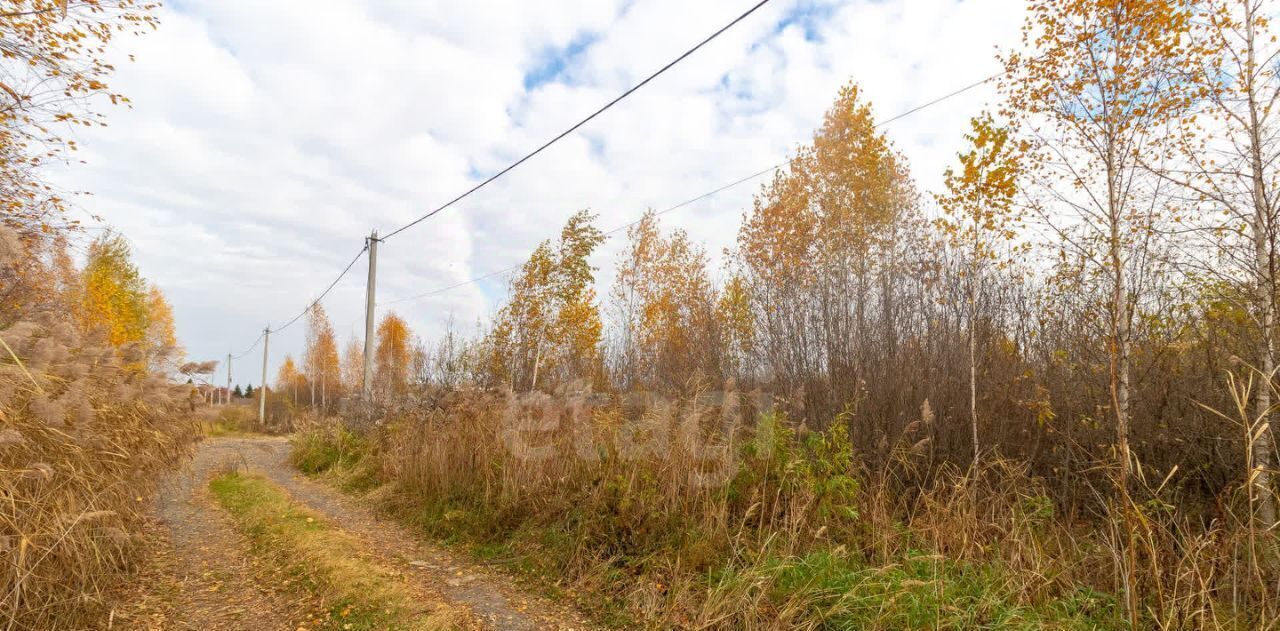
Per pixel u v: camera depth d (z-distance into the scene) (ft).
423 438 31.89
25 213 25.62
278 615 15.67
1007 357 28.73
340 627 14.67
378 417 48.49
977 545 17.76
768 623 14.38
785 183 52.54
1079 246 24.75
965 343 29.50
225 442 71.05
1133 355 23.66
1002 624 13.64
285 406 126.52
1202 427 21.02
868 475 23.80
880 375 29.50
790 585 15.66
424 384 46.96
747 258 51.83
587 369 47.96
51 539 14.33
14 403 14.96
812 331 35.06
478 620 15.61
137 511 21.59
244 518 26.25
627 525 19.33
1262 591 14.01
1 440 13.25
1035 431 25.91
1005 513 19.99
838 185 49.42
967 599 14.82
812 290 37.52
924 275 33.68
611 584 17.44
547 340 54.08
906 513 21.99
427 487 28.37
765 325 38.34
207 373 25.75
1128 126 22.90
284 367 199.82
